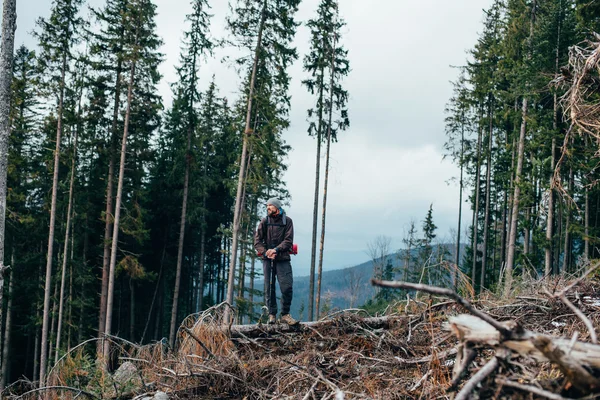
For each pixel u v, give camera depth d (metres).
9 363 25.03
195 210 27.14
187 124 24.81
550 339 1.90
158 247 30.31
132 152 21.50
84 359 5.21
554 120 16.66
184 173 25.80
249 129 18.27
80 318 23.00
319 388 3.85
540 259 21.41
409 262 39.47
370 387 3.61
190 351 5.36
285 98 18.47
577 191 16.08
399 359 4.20
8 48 7.35
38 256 23.97
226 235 22.11
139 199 22.98
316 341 5.44
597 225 20.97
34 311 24.19
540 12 19.89
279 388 3.96
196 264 34.22
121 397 4.40
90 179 24.72
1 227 7.20
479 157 29.83
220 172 31.48
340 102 25.11
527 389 1.91
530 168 19.86
